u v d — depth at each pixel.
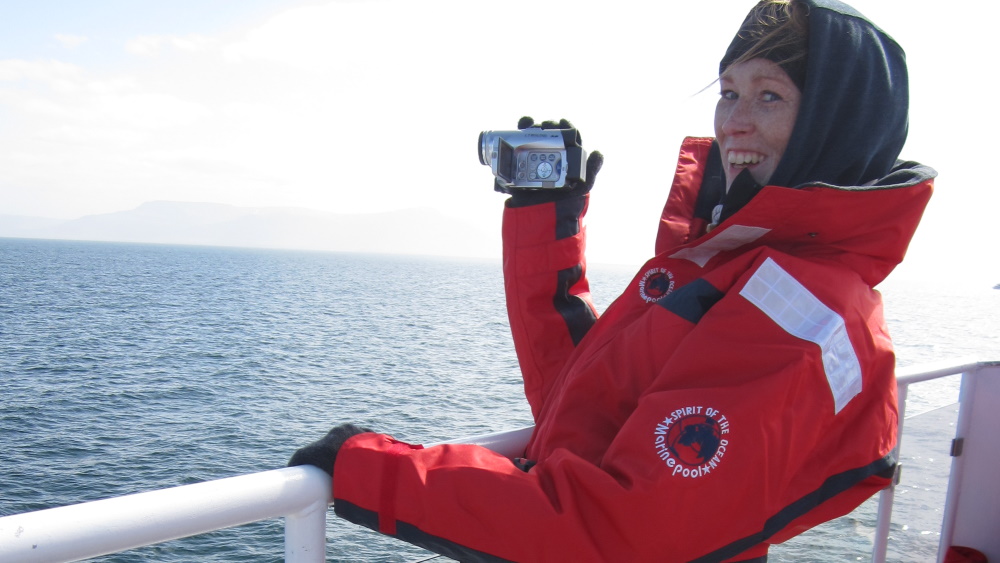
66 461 25.03
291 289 115.25
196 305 81.75
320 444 1.07
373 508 1.00
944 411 2.13
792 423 1.02
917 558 2.11
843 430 1.11
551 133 1.51
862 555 1.99
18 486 22.23
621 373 1.16
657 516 0.94
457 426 31.80
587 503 0.95
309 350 52.25
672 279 1.32
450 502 0.97
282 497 0.98
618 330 1.30
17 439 27.33
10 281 99.62
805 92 1.20
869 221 1.17
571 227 1.55
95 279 114.12
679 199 1.58
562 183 1.50
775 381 1.00
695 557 0.97
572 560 0.94
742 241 1.24
